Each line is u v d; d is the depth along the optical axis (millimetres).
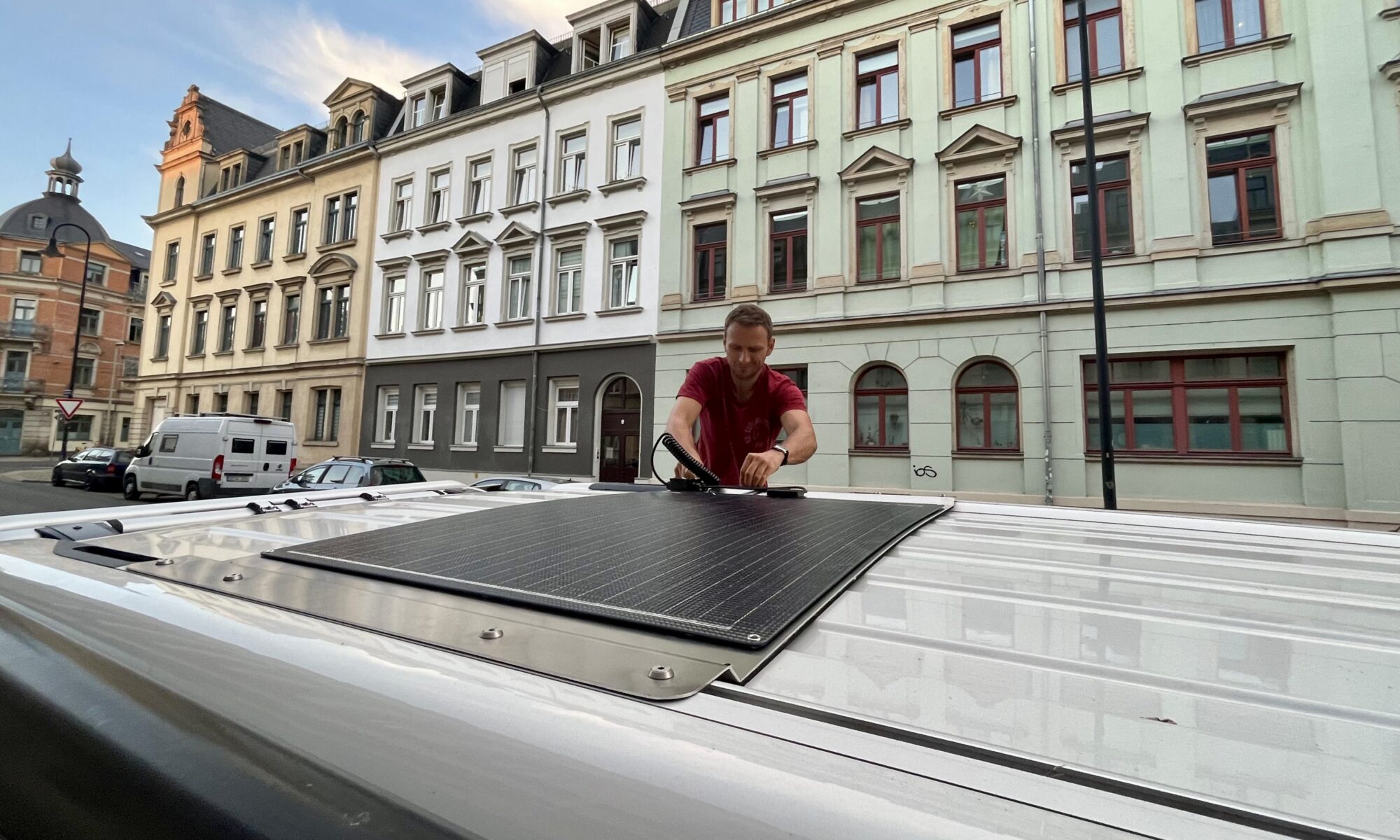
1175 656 625
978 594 833
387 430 15461
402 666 569
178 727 610
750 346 2234
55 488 16422
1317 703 524
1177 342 8195
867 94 10641
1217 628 703
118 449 15938
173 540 1172
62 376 35750
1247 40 8289
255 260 18156
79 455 16750
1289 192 7852
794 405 2348
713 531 1153
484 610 741
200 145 20297
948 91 9836
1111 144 8781
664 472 11609
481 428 13867
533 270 13461
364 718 532
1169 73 8508
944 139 9844
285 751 543
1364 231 7320
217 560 995
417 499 1924
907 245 9930
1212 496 7949
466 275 14602
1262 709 517
